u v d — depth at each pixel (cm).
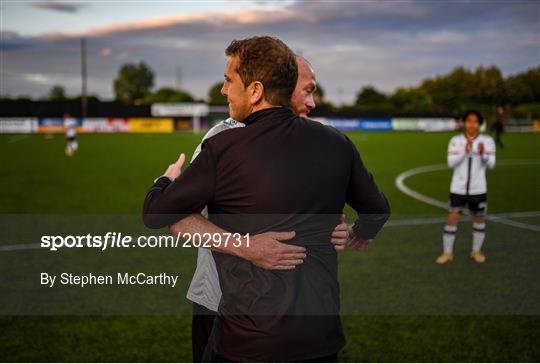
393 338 354
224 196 165
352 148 182
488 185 1166
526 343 345
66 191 1040
